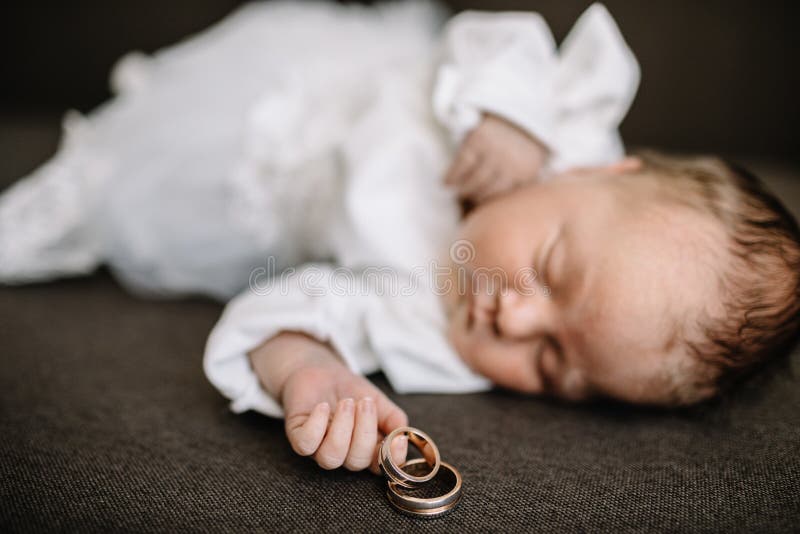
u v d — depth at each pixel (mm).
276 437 323
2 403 336
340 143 440
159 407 341
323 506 284
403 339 371
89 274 499
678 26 630
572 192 367
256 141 464
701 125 649
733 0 618
